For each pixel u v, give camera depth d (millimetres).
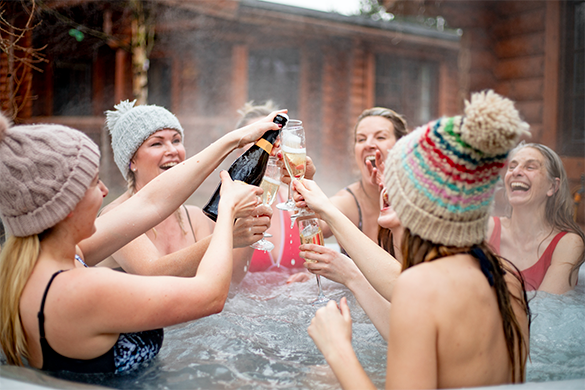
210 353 1821
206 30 10258
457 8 6395
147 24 7645
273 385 1562
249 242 1872
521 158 2646
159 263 2047
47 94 10625
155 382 1550
